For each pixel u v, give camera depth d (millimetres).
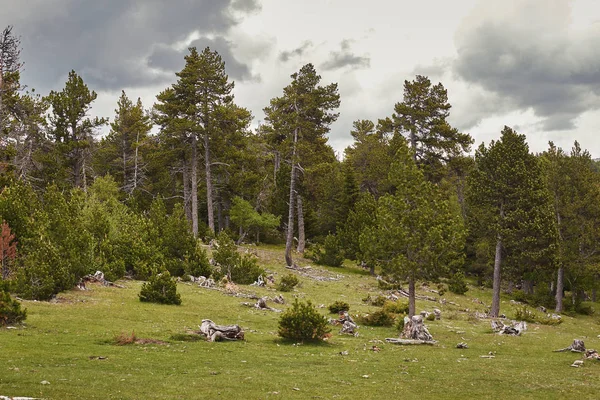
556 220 60969
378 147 82812
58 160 64250
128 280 40688
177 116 66562
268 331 26719
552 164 62344
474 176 53188
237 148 71625
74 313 25375
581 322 49500
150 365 16688
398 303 40875
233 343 22438
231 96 68188
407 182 36844
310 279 54125
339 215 72938
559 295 57781
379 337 28016
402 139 73438
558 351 25297
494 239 51188
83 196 50812
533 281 67750
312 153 63312
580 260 57969
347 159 94125
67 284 31500
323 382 16281
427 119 74812
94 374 14680
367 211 64000
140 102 88812
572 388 17000
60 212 38906
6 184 48375
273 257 64375
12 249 30297
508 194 50844
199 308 31453
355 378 17219
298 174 64625
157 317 26891
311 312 24609
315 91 65312
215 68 66562
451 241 35594
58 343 18688
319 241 77562
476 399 15336
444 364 20844
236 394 13852
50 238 34656
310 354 21297
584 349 25141
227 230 71062
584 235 58062
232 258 46500
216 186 78625
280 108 67125
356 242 63219
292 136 64812
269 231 79250
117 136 79688
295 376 16859
